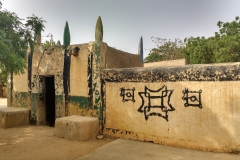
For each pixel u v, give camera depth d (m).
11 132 7.86
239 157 4.77
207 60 17.31
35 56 9.37
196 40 19.30
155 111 6.08
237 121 4.95
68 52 8.18
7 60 5.82
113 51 8.18
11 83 10.50
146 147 5.64
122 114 6.67
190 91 5.54
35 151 5.64
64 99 8.25
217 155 4.94
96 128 6.99
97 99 7.23
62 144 6.21
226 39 15.68
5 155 5.37
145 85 6.27
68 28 8.34
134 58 10.43
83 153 5.47
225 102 5.09
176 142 5.71
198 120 5.42
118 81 6.77
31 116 9.41
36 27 6.98
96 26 7.29
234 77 4.98
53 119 9.87
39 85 9.27
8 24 6.07
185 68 5.63
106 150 5.38
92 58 7.38
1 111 8.80
